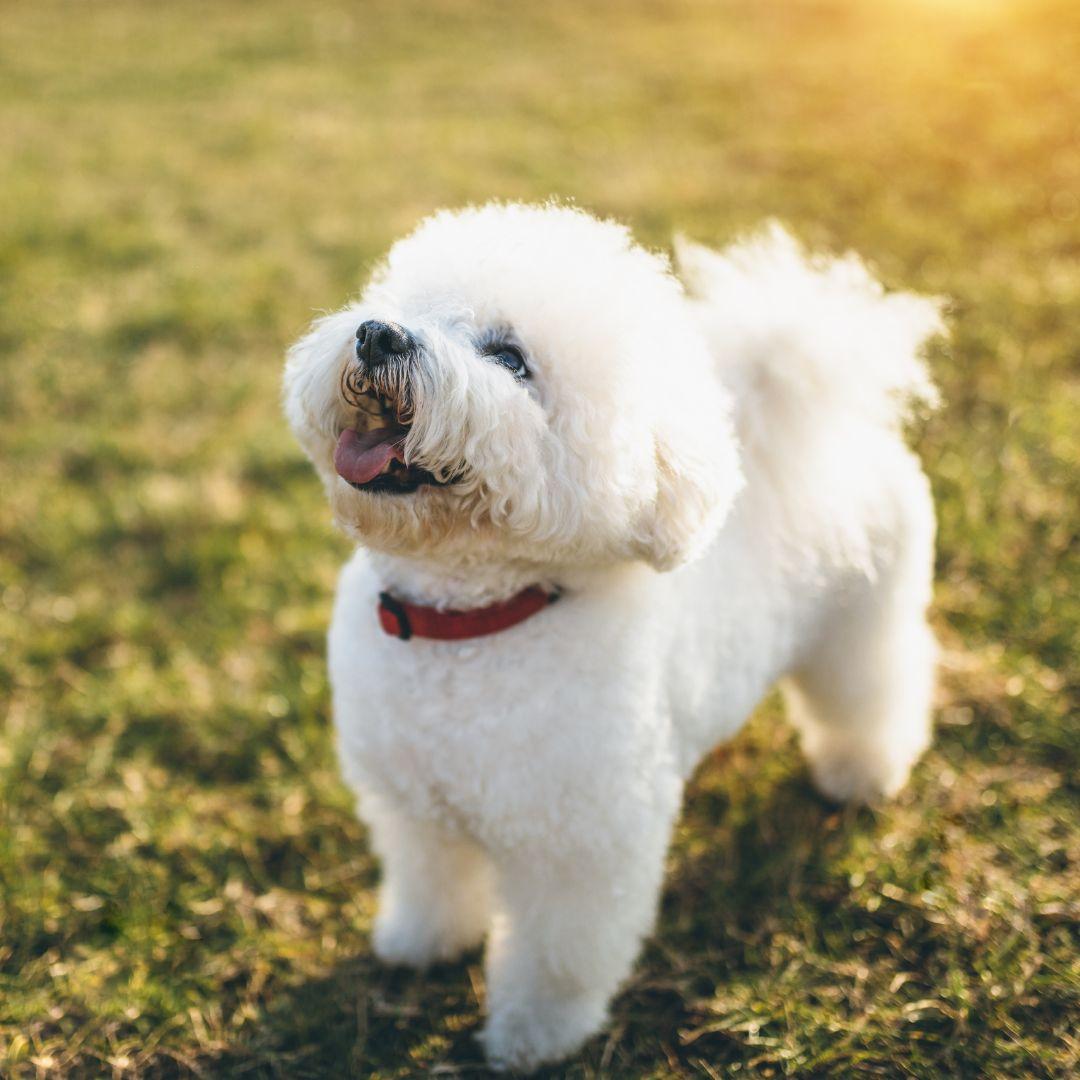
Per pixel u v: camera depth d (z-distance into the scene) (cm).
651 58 301
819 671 86
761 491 77
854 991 79
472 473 62
